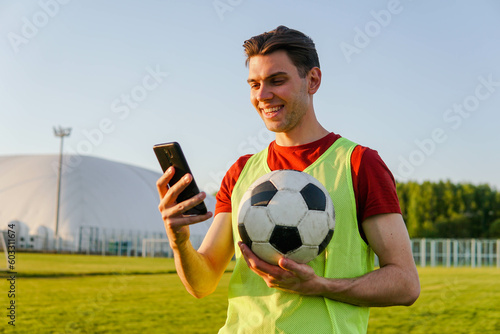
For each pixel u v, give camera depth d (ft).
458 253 123.03
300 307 6.72
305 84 7.35
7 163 158.61
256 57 7.29
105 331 24.84
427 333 25.66
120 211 143.64
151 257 130.72
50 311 30.22
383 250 6.73
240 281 7.34
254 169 7.92
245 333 6.90
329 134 7.60
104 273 62.39
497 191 176.86
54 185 143.33
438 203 174.60
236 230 7.53
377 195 6.79
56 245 131.23
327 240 6.74
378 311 32.40
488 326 27.84
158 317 29.19
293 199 6.61
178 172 6.49
